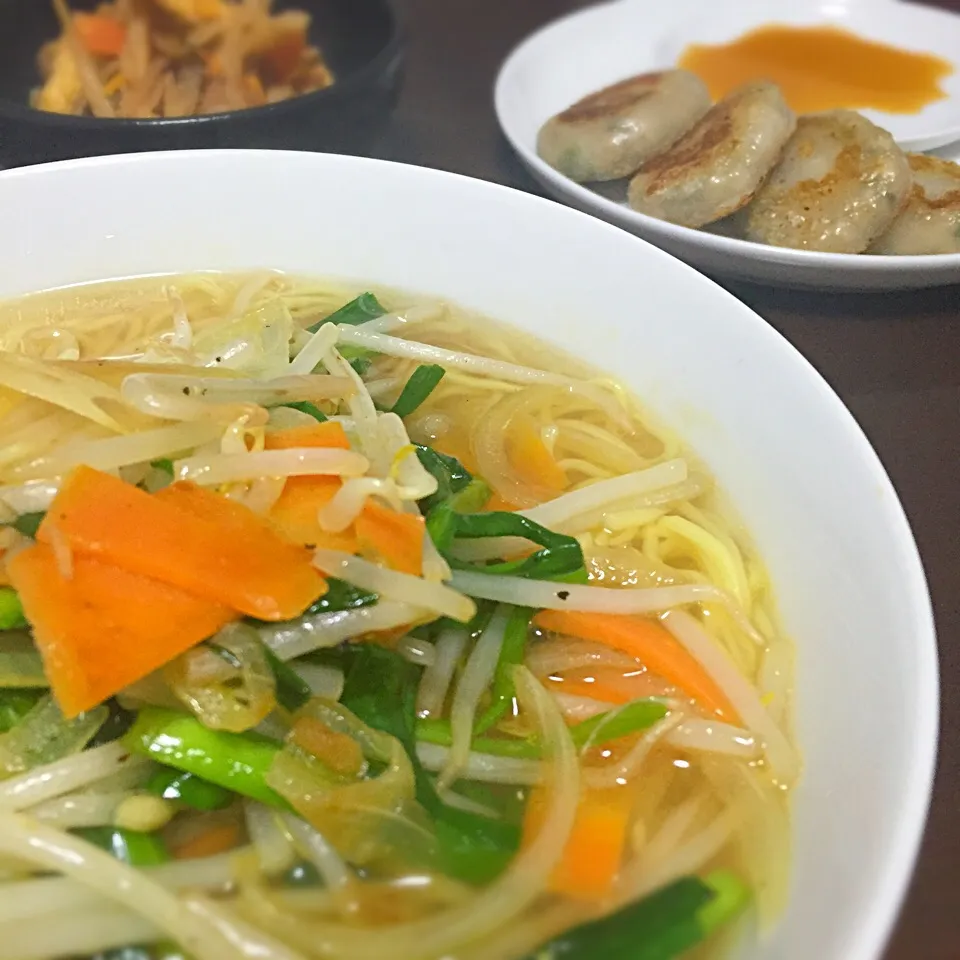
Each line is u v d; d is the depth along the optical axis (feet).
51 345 0.71
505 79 1.07
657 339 0.69
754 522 0.62
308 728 0.50
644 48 1.20
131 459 0.53
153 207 0.76
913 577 0.49
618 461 0.68
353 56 1.12
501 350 0.75
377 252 0.78
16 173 0.72
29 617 0.47
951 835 0.52
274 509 0.52
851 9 1.24
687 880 0.49
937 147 1.05
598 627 0.57
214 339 0.69
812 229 0.86
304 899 0.48
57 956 0.46
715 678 0.56
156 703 0.50
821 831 0.47
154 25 1.07
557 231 0.72
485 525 0.57
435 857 0.49
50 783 0.49
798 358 0.60
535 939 0.47
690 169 0.89
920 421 0.75
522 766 0.53
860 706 0.49
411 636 0.55
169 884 0.48
